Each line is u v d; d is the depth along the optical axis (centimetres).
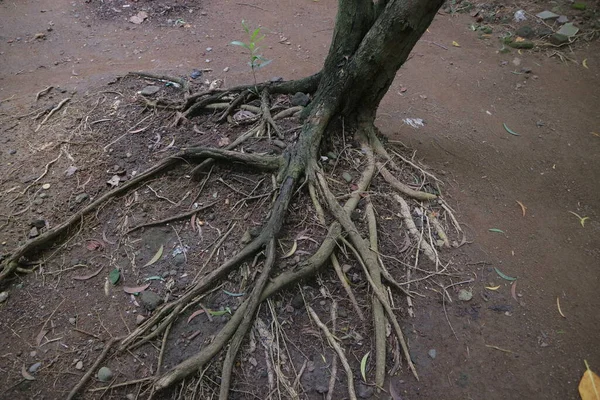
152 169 333
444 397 250
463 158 402
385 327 268
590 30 568
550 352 275
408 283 296
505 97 483
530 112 466
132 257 296
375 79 341
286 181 310
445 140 420
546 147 425
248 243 293
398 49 325
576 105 477
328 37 550
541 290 306
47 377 247
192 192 328
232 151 329
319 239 299
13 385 244
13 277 288
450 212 343
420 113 451
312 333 265
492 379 260
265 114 367
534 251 331
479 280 307
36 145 365
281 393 243
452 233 332
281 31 555
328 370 253
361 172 341
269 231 290
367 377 253
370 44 324
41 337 262
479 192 371
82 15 561
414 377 256
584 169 405
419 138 418
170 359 252
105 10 570
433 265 308
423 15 311
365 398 245
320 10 601
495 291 303
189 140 364
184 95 403
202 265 289
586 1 596
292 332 265
